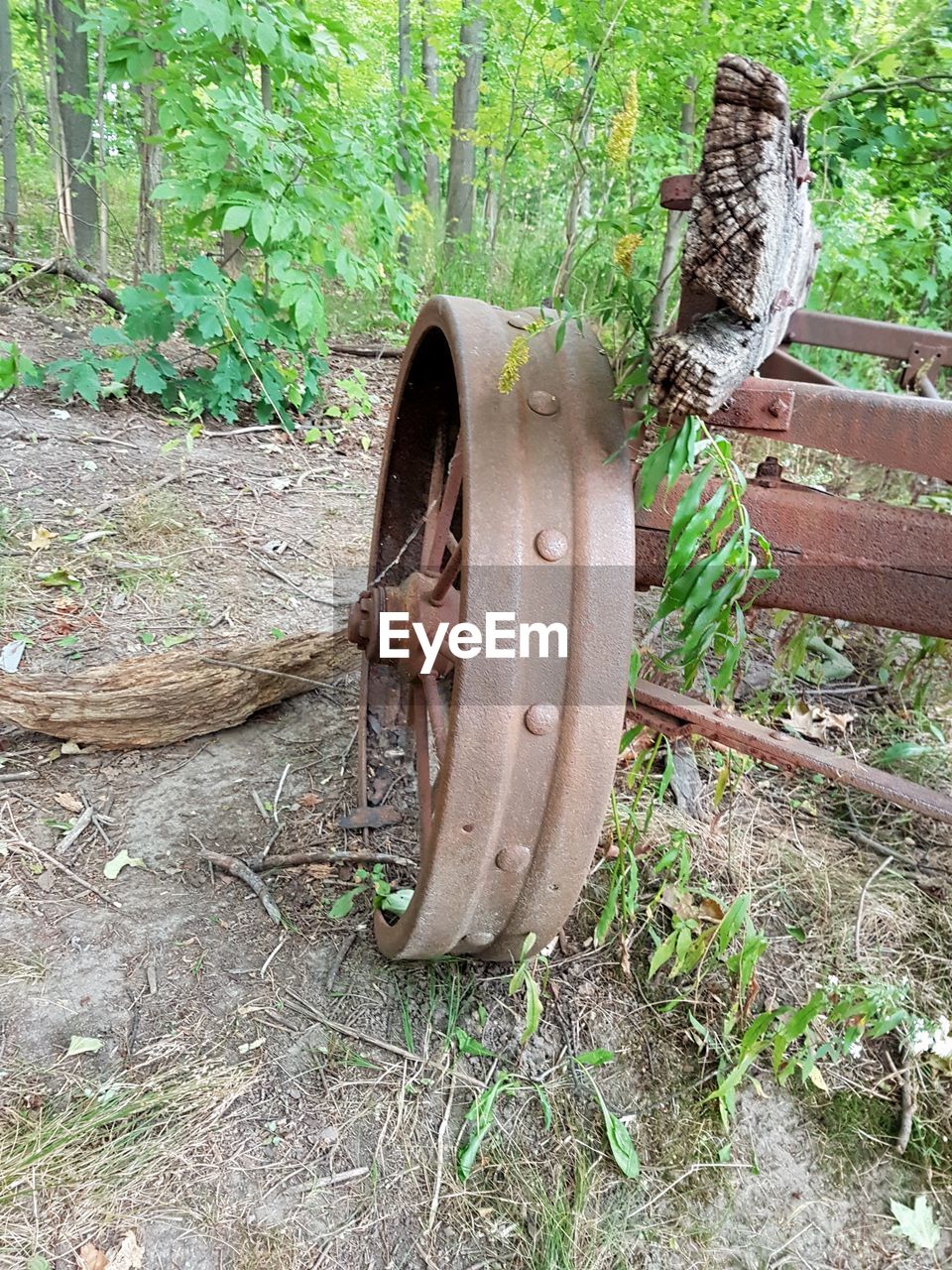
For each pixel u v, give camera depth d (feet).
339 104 18.61
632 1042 6.51
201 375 16.16
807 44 12.74
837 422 5.16
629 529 4.85
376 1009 6.59
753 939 6.07
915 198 15.80
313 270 19.58
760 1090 6.28
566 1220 5.41
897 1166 5.97
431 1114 5.93
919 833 8.76
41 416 15.03
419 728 7.70
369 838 8.13
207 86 17.11
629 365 5.07
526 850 5.22
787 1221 5.62
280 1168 5.55
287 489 14.33
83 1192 5.27
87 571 11.03
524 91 19.07
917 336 8.65
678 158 13.03
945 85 13.14
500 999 6.68
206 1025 6.36
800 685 10.65
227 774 8.87
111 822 8.13
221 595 11.00
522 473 4.81
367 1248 5.21
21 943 6.84
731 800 8.86
